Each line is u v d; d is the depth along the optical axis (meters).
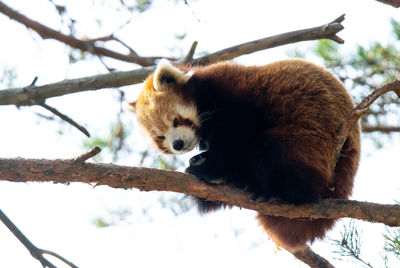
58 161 6.29
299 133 7.66
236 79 8.83
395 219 6.62
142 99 9.59
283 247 8.28
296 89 8.09
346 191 7.77
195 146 9.35
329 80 8.20
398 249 6.53
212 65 9.38
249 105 8.40
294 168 7.34
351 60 11.27
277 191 7.28
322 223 7.76
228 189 7.34
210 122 8.98
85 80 9.38
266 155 7.61
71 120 8.32
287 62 8.66
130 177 6.62
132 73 9.65
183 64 9.98
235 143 8.23
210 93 9.04
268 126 8.09
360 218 6.82
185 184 6.98
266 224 8.01
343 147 7.79
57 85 9.18
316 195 7.18
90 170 6.45
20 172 6.20
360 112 7.04
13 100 8.93
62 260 6.62
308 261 8.27
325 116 7.72
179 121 9.17
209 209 8.90
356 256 7.11
